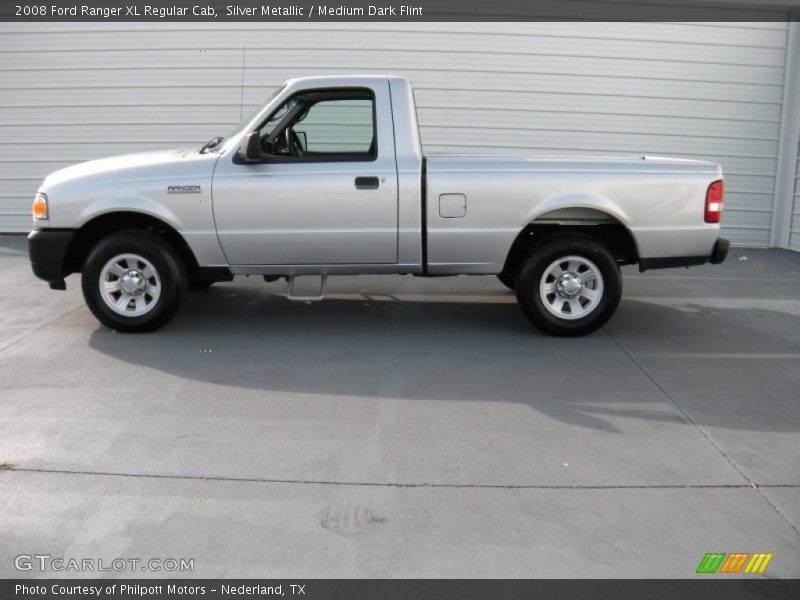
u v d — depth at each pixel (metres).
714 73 10.42
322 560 3.17
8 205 10.76
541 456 4.13
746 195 10.81
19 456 4.02
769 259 10.08
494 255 6.12
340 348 5.99
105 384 5.11
